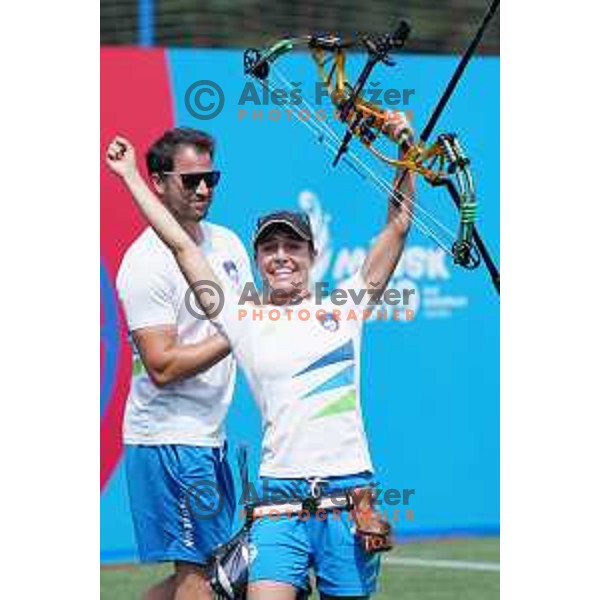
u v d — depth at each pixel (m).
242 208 32.38
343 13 36.66
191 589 23.45
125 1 35.12
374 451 34.16
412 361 34.34
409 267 34.06
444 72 33.75
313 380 20.47
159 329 23.12
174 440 23.30
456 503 34.78
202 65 31.91
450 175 21.52
